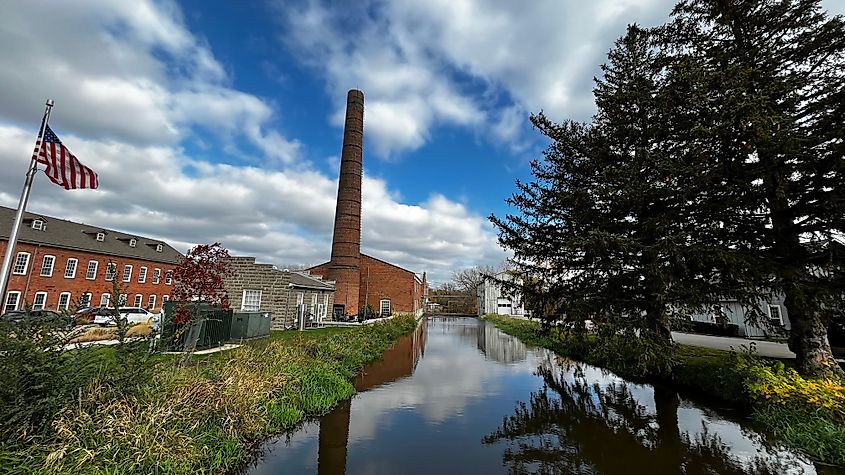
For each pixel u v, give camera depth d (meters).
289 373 8.64
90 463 4.13
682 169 8.42
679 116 9.49
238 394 6.58
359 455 6.06
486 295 70.88
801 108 7.85
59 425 4.30
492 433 7.26
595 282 11.61
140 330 11.27
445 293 97.81
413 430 7.33
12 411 4.02
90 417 4.63
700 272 8.71
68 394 4.74
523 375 13.42
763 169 7.46
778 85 7.28
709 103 8.27
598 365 15.04
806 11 8.38
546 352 19.92
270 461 5.77
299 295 23.58
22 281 28.61
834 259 7.04
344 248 31.94
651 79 11.14
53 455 3.94
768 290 8.16
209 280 12.19
